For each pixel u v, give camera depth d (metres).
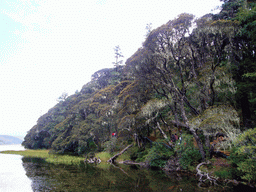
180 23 12.52
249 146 7.20
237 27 11.95
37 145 52.88
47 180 12.27
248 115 11.98
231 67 13.12
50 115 53.06
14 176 14.09
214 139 12.25
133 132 19.89
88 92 46.50
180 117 16.39
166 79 14.33
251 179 7.88
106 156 23.59
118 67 45.50
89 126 29.33
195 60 15.48
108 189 9.40
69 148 34.78
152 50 13.69
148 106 13.85
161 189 8.67
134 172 14.16
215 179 9.11
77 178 12.72
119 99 22.80
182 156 12.51
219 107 10.73
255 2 13.38
